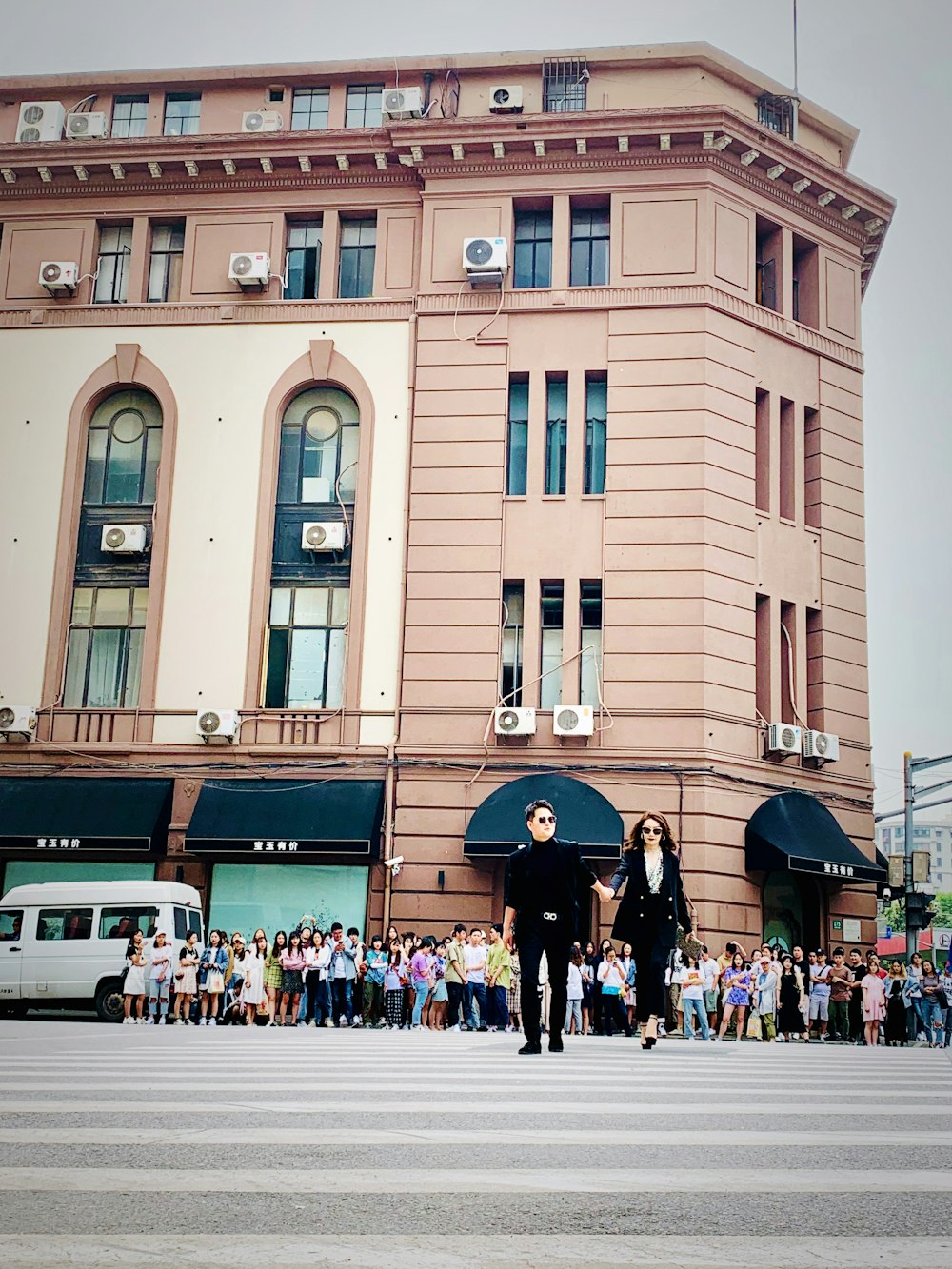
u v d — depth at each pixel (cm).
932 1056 1733
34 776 3247
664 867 1158
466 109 3441
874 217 3538
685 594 3083
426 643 3153
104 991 2577
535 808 1082
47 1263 329
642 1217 390
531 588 3159
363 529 3253
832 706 3291
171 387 3394
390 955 2616
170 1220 378
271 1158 481
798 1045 2133
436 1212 395
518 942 1095
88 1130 542
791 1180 446
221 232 3462
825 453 3397
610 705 3059
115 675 3309
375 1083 781
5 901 2647
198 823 3086
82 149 3459
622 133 3241
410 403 3297
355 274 3441
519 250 3359
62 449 3416
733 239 3300
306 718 3178
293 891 3112
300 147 3384
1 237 3541
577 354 3247
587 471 3234
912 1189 434
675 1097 728
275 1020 2680
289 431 3378
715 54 3403
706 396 3170
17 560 3372
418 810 3083
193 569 3300
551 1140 531
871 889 3269
